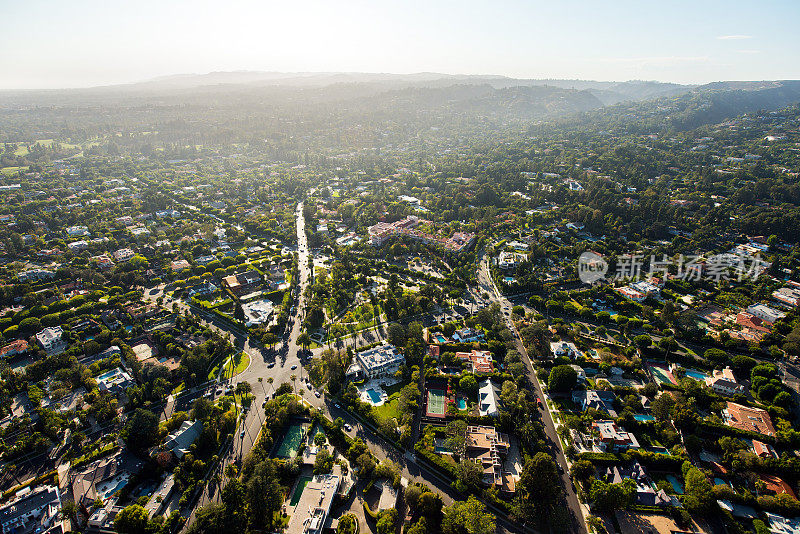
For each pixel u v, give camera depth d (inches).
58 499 7726.4
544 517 7377.0
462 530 7022.6
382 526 6948.8
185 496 7765.8
